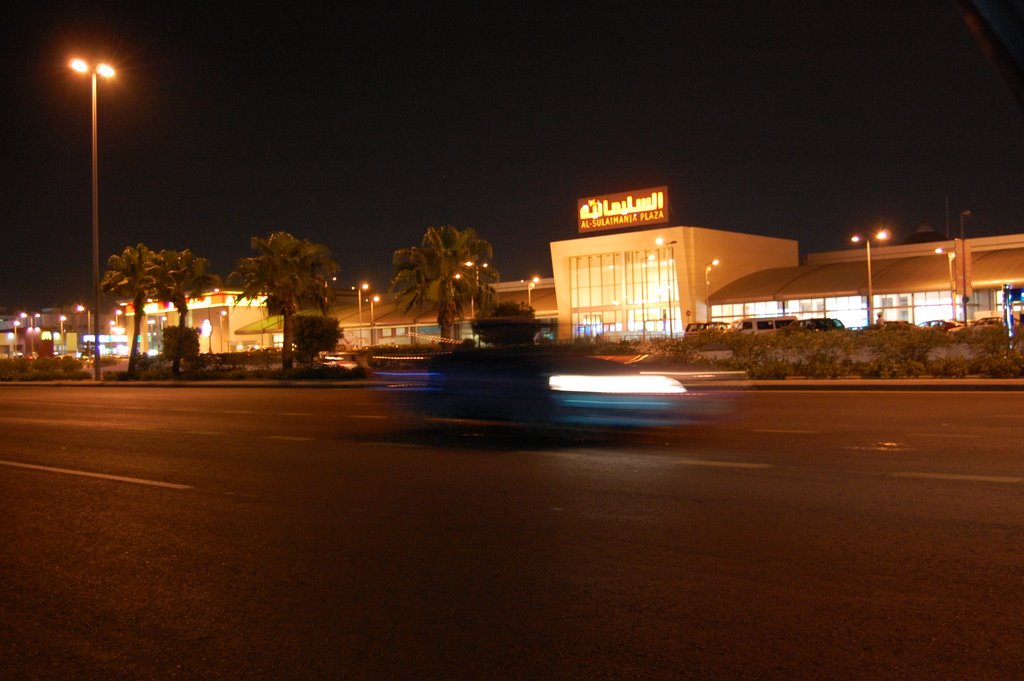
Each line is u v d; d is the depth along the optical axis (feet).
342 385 108.17
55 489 35.58
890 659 15.92
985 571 20.79
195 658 17.21
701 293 234.17
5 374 160.45
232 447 47.42
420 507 30.14
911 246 246.88
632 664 16.14
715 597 19.65
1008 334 79.87
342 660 16.84
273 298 133.18
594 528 26.23
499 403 47.06
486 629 18.24
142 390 115.14
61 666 17.02
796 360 85.20
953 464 34.68
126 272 156.15
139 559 24.53
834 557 22.31
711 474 34.04
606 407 44.47
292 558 24.17
